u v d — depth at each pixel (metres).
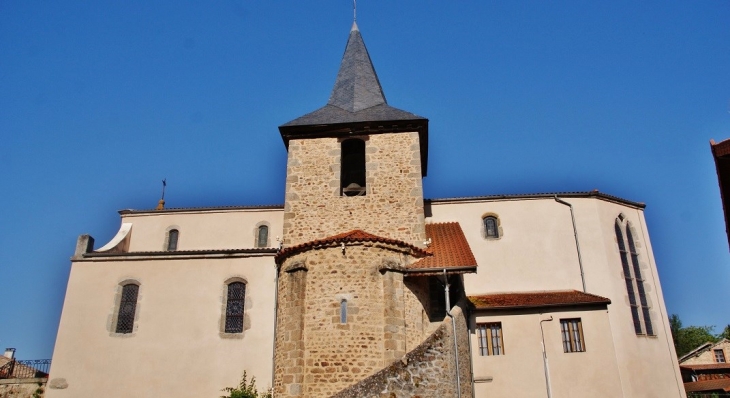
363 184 21.17
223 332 17.48
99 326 17.70
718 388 30.47
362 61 24.47
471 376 15.80
